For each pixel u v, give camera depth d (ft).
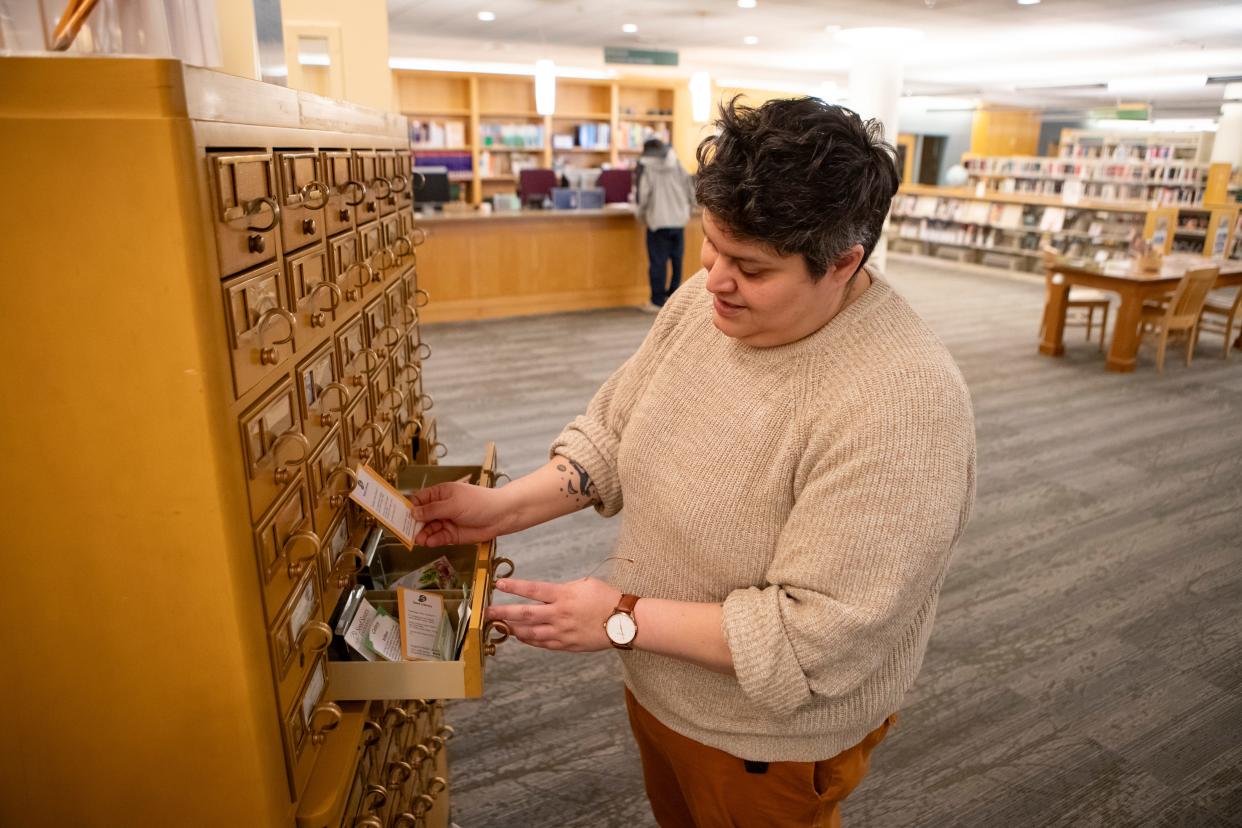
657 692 3.89
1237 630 9.66
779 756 3.63
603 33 30.83
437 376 19.62
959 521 3.26
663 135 44.83
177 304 2.19
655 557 3.77
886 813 6.94
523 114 41.37
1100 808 7.02
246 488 2.52
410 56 37.14
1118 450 15.57
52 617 2.48
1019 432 16.48
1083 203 37.88
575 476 4.26
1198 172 43.27
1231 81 37.93
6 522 2.38
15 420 2.28
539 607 3.36
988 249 42.32
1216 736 7.90
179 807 2.68
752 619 3.14
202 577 2.43
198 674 2.54
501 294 26.68
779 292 3.01
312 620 3.01
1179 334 25.58
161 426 2.29
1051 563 11.18
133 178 2.09
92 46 2.83
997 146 59.26
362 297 4.00
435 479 4.95
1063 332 24.43
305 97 3.11
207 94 2.24
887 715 3.76
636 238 28.48
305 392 3.06
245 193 2.46
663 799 4.59
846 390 3.16
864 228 2.94
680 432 3.66
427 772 5.37
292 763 2.83
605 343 23.18
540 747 7.63
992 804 7.05
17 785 2.66
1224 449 15.71
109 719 2.58
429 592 3.58
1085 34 28.09
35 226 2.13
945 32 28.63
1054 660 9.04
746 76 44.70
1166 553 11.51
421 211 26.50
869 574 3.00
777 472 3.34
